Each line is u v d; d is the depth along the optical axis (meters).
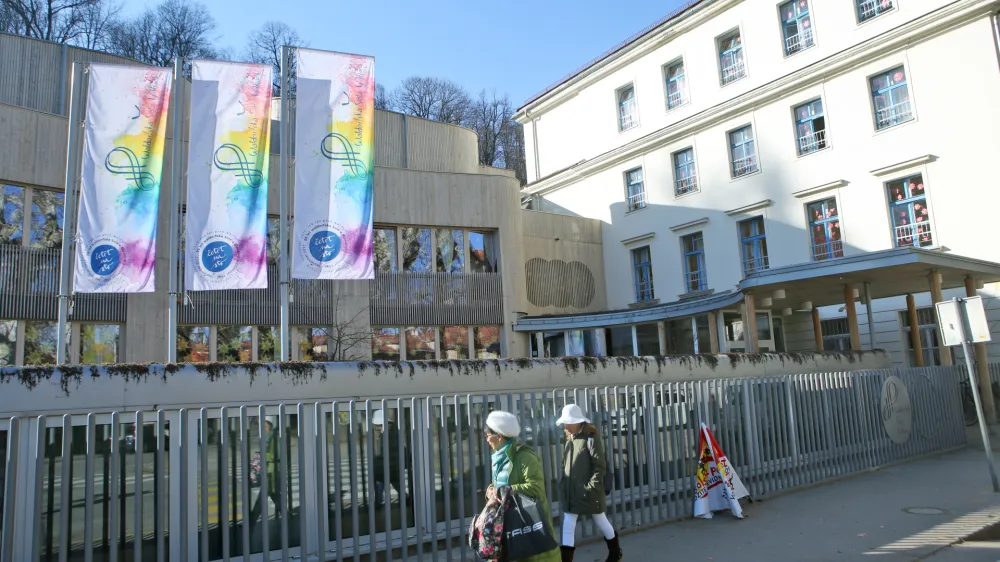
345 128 11.76
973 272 16.69
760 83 25.38
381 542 6.48
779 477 9.89
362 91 11.94
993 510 8.34
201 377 7.66
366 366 8.94
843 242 22.55
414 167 23.19
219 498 5.89
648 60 29.58
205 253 10.98
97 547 5.65
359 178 11.70
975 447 14.01
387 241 20.38
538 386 10.41
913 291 19.27
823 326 24.08
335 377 8.64
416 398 6.66
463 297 21.20
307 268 11.34
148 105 11.06
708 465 8.71
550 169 34.56
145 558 5.72
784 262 24.05
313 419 6.50
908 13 21.58
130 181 10.81
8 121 15.16
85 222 10.59
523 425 7.39
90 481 5.15
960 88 20.28
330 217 11.50
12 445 4.82
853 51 22.36
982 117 19.80
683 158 27.92
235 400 7.83
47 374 6.75
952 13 20.20
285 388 8.23
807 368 14.76
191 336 17.12
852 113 22.62
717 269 26.08
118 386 7.12
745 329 17.31
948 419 14.04
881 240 21.67
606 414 8.03
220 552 6.00
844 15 23.16
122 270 10.58
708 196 26.55
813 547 7.04
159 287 16.58
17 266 14.97
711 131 26.66
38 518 4.93
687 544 7.31
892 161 21.59
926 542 7.08
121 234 10.65
